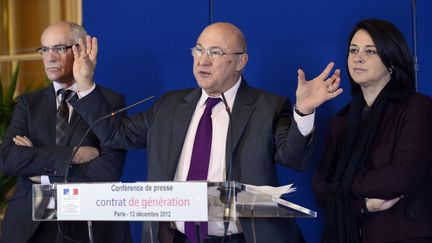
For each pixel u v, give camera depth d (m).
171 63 3.90
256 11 3.68
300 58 3.57
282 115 2.61
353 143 2.83
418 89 3.31
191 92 2.81
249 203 1.99
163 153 2.67
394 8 3.37
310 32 3.55
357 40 2.91
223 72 2.65
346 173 2.75
